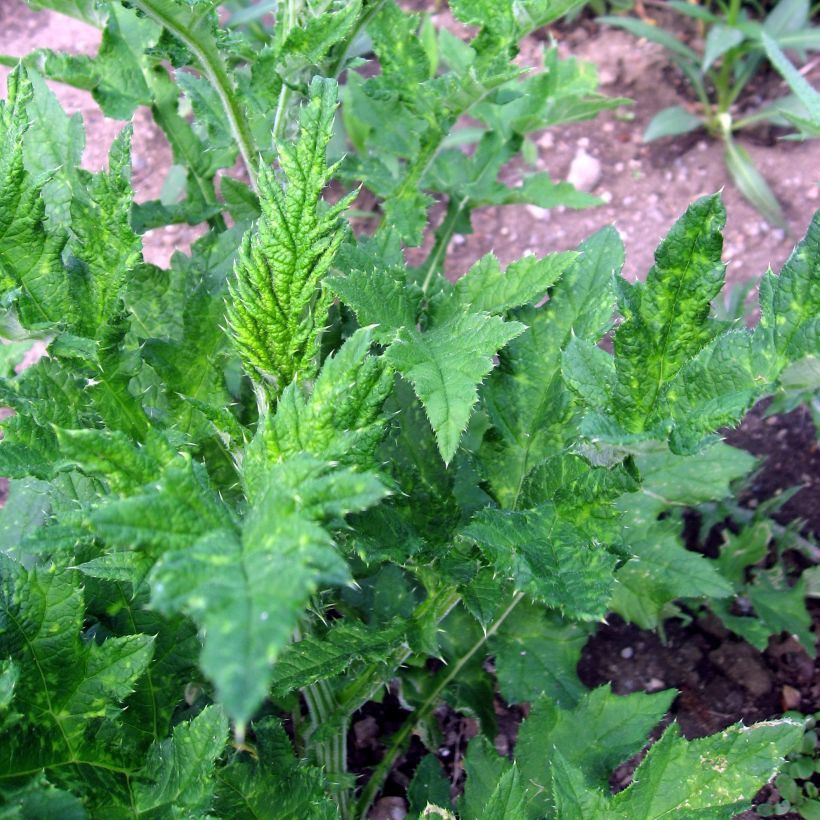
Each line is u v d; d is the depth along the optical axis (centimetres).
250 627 24
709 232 38
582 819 43
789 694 72
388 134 71
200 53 50
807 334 37
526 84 70
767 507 76
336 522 32
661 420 40
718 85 101
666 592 63
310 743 58
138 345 56
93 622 52
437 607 50
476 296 49
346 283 44
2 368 69
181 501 30
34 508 62
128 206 45
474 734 71
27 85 41
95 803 40
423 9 112
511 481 51
